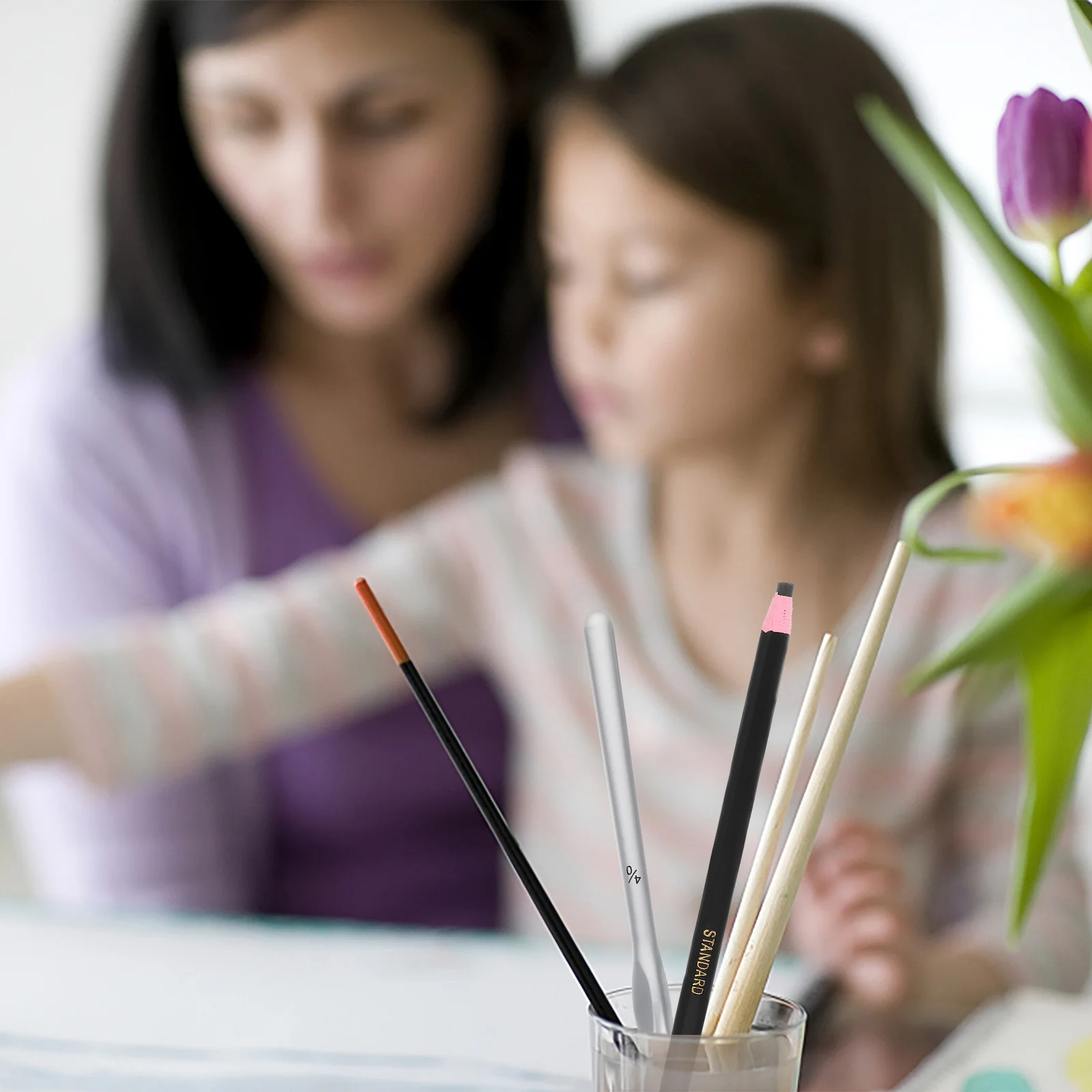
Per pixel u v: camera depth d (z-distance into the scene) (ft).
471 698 4.33
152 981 2.39
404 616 3.97
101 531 4.51
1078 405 1.39
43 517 4.49
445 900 4.29
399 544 4.13
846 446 3.78
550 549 4.02
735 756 1.45
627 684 3.86
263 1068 2.01
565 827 3.90
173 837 4.22
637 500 4.01
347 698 3.84
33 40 8.68
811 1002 2.27
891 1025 2.20
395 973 2.45
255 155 4.01
